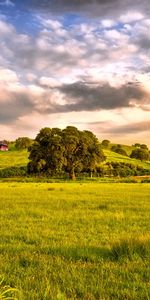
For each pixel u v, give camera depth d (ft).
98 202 96.89
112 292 25.53
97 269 30.58
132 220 63.05
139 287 26.78
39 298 24.03
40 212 73.46
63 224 58.29
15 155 534.78
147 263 32.17
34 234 47.78
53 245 39.93
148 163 583.99
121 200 102.78
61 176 328.08
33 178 308.81
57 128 322.55
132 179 304.91
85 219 63.36
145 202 97.35
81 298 24.64
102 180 298.76
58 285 26.35
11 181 285.84
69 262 33.22
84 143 314.14
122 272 29.81
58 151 303.27
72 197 113.80
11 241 43.27
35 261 33.04
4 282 26.84
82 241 42.65
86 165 319.06
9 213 72.23
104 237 46.01
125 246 35.94
